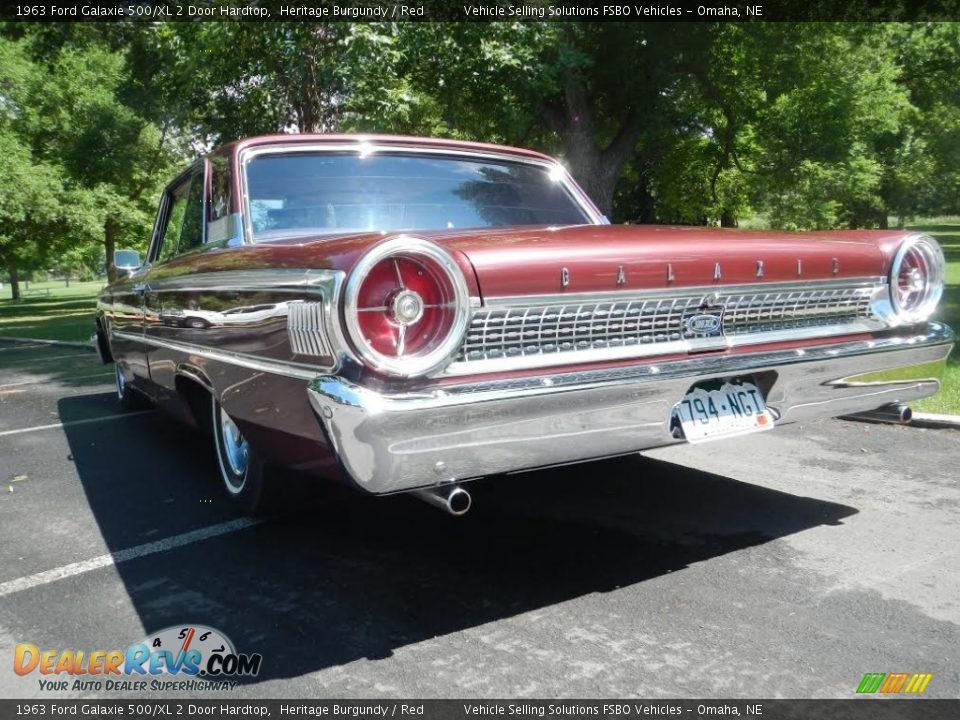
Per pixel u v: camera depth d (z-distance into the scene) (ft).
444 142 13.15
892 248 10.70
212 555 11.02
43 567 10.85
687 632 8.48
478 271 7.71
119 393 22.53
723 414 9.24
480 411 7.50
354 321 7.09
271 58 33.09
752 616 8.79
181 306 11.90
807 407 9.96
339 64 31.73
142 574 10.47
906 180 128.06
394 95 32.99
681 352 8.96
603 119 54.65
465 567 10.32
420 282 7.41
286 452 9.20
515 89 40.37
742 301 9.46
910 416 11.05
